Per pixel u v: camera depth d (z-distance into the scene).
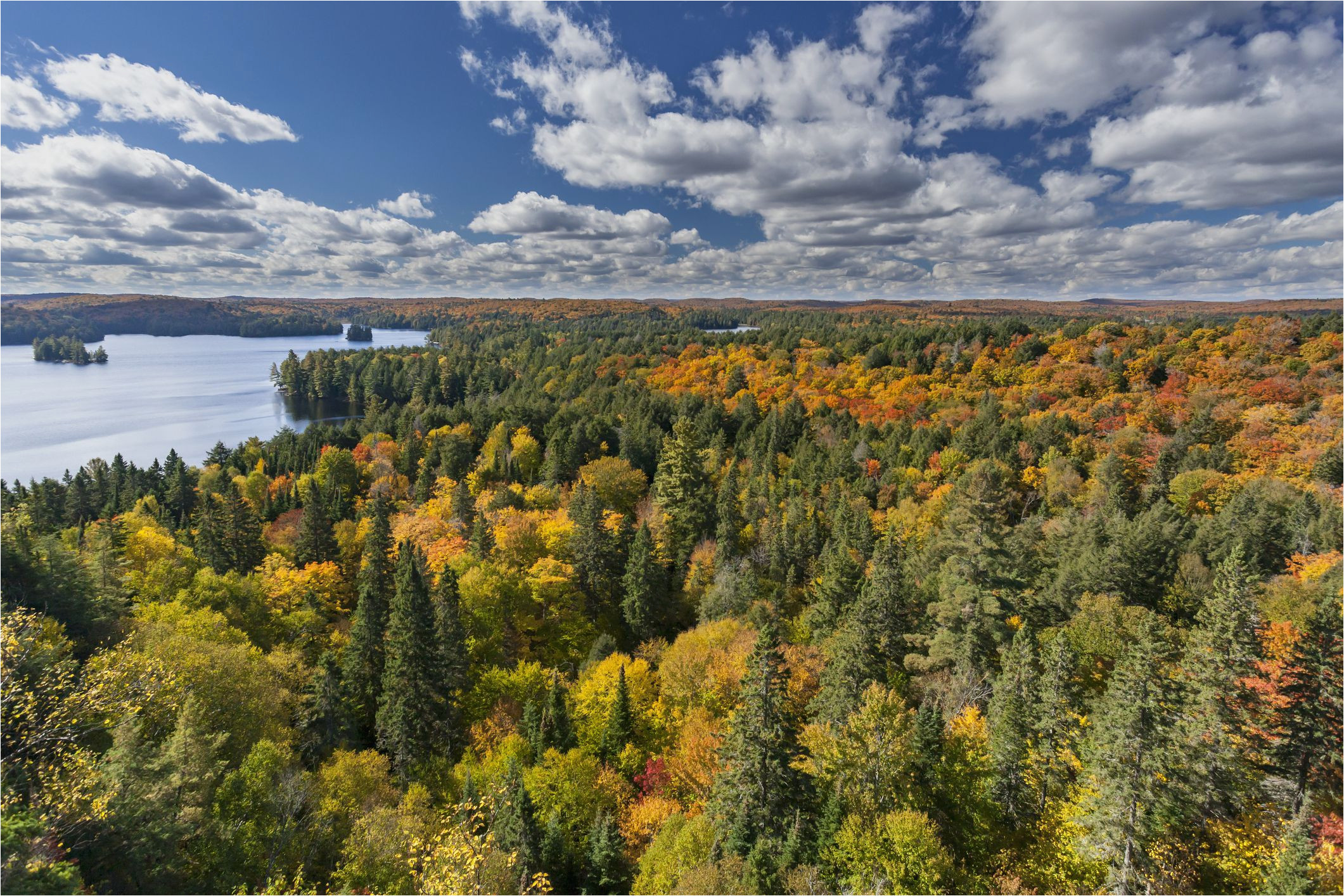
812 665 48.31
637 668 49.09
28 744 23.16
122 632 44.06
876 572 44.28
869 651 39.88
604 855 33.22
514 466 109.81
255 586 62.78
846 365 184.38
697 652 48.97
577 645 62.16
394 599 44.44
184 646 39.38
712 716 43.72
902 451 107.69
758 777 30.34
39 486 104.06
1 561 41.00
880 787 30.92
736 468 114.12
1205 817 28.41
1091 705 33.84
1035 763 31.69
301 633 59.81
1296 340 138.88
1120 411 118.81
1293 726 30.27
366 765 38.22
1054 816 29.81
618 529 76.00
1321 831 27.03
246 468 130.12
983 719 36.31
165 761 25.94
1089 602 47.22
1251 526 61.19
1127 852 25.95
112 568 53.97
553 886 32.66
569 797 36.97
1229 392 118.00
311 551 77.31
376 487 106.12
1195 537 62.09
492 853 29.06
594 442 117.88
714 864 29.91
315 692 41.97
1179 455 93.56
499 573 63.09
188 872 26.31
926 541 68.62
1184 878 26.52
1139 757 25.80
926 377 159.38
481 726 46.28
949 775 31.62
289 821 29.98
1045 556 63.53
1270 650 35.34
